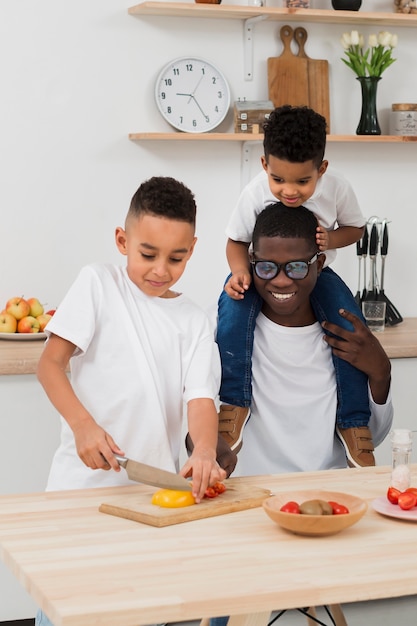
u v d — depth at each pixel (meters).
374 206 3.78
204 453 1.66
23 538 1.41
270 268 2.12
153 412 1.81
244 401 2.18
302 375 2.22
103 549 1.36
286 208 2.19
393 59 3.56
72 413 1.67
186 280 3.60
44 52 3.36
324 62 3.64
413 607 3.04
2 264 3.39
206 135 3.38
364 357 2.19
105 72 3.42
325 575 1.25
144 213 1.71
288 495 1.53
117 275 1.84
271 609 1.19
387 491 1.68
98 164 3.45
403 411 3.15
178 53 3.49
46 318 3.24
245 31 3.53
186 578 1.24
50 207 3.42
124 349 1.81
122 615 1.13
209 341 1.88
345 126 3.71
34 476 2.88
